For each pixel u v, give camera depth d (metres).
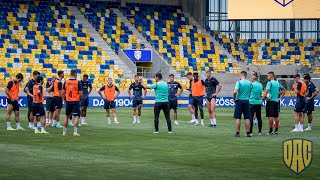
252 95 23.36
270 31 64.06
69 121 28.48
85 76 29.38
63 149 18.16
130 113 40.59
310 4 33.72
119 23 59.47
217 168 14.27
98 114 39.19
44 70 52.38
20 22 55.41
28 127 26.77
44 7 57.53
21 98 48.06
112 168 14.16
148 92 52.03
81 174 13.23
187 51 59.69
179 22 62.50
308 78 26.22
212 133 24.42
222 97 54.34
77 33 56.53
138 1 62.62
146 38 59.31
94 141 20.77
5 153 17.00
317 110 46.81
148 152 17.50
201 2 63.41
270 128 24.00
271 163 15.20
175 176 13.04
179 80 54.41
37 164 14.75
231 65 59.56
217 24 64.38
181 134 23.91
